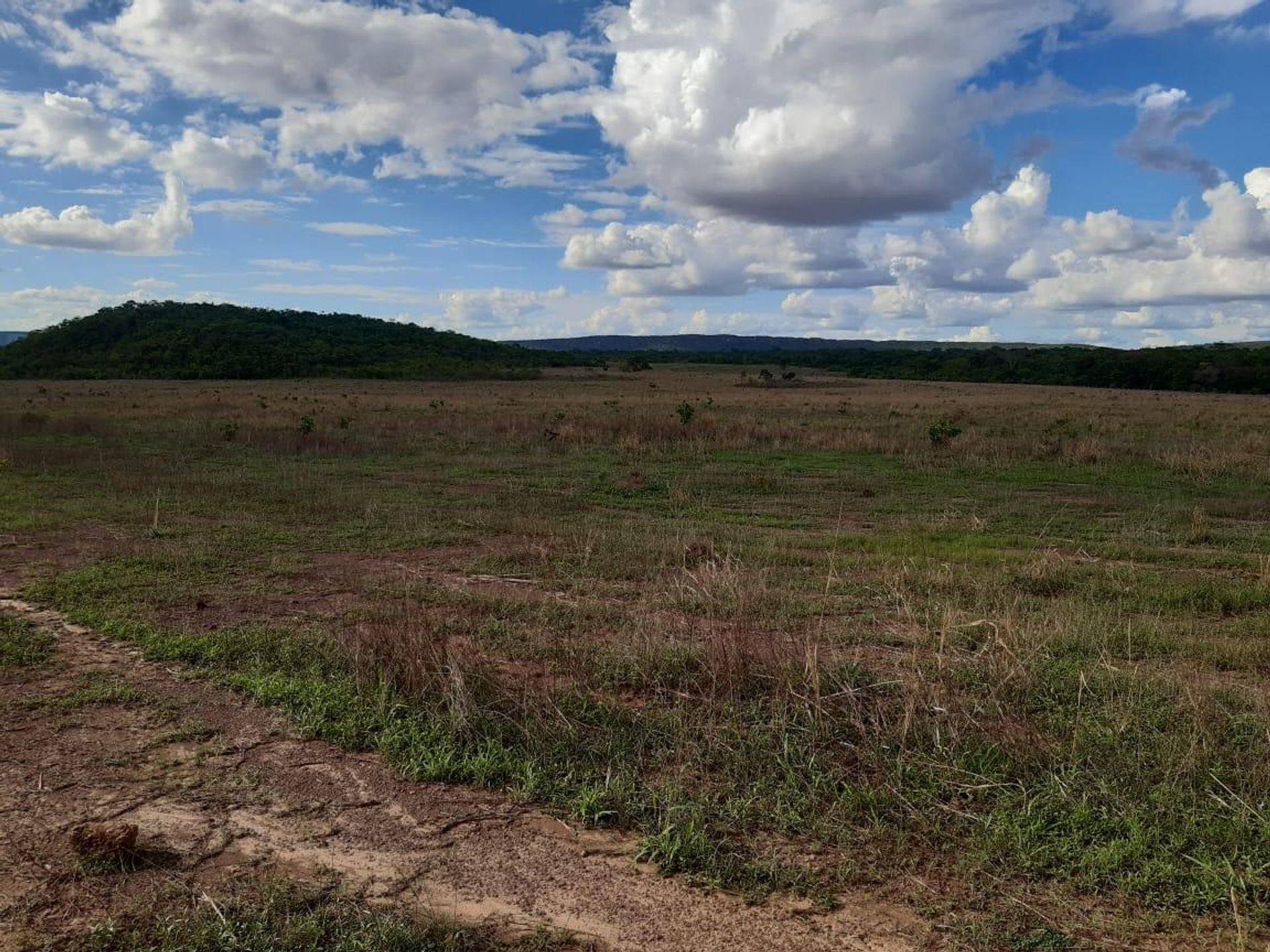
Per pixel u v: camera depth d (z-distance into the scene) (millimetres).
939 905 2918
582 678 4879
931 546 8914
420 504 11656
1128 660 5270
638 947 2699
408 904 2877
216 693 4730
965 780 3721
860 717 4258
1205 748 3816
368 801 3590
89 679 4895
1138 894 2959
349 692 4633
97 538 8938
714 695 4656
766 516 11336
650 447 18953
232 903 2846
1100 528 10422
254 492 12414
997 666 4906
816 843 3301
